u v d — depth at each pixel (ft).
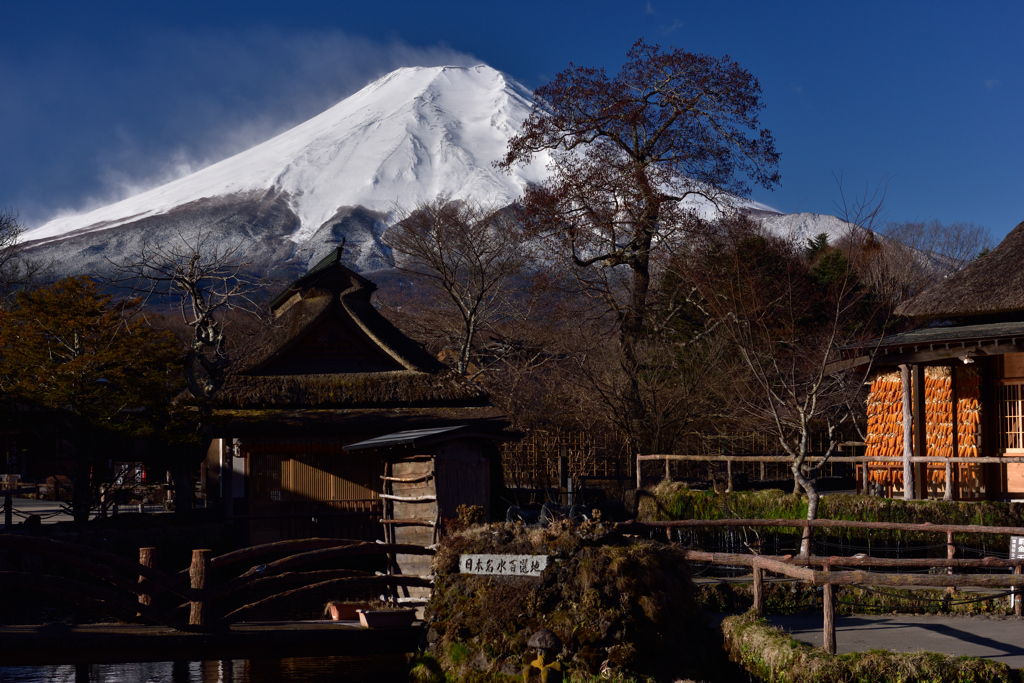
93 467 87.25
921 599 41.32
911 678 29.32
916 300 68.44
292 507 75.56
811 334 92.94
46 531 74.38
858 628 36.83
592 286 126.41
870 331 77.15
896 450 67.72
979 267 67.87
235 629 38.60
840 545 51.96
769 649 31.99
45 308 83.66
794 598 41.91
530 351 135.33
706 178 129.18
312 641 37.91
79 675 46.11
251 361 86.58
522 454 103.35
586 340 123.54
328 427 76.23
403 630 39.32
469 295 145.59
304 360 89.25
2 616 57.21
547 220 124.67
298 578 38.75
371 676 42.68
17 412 88.33
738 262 94.73
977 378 63.93
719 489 61.57
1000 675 29.09
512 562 35.78
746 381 92.79
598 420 106.63
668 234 122.11
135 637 35.68
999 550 51.70
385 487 53.88
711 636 35.81
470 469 51.93
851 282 101.86
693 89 129.18
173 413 86.12
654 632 33.65
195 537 73.00
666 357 113.19
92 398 82.69
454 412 81.97
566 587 34.53
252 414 78.48
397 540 52.08
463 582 36.96
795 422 70.59
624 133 131.54
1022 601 40.24
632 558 34.53
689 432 105.19
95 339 84.02
